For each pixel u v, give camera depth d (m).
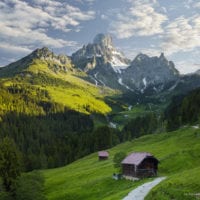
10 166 92.81
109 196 74.19
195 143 128.88
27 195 87.94
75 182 108.62
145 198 60.03
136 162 94.12
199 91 196.25
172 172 94.94
